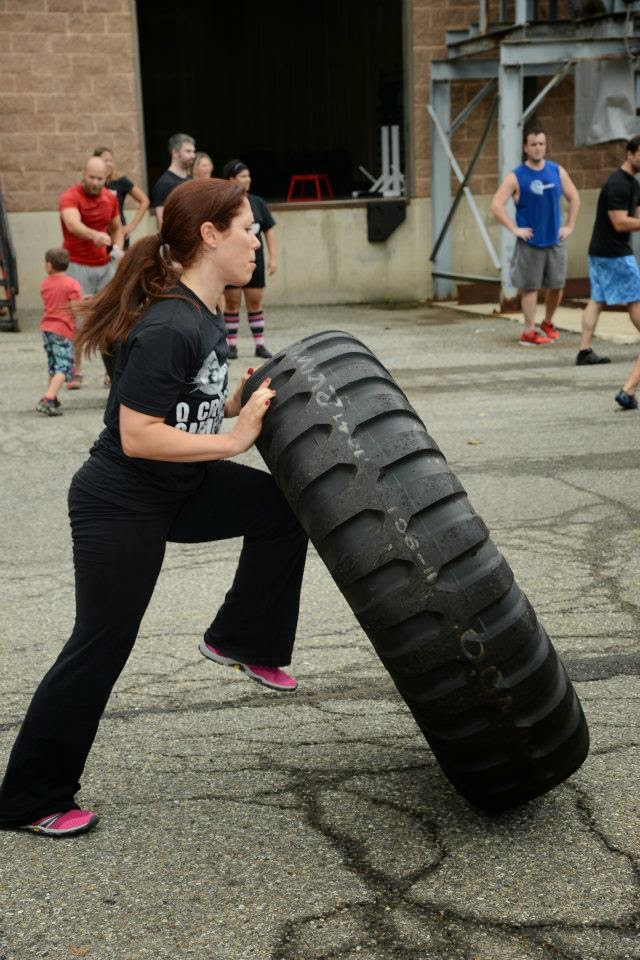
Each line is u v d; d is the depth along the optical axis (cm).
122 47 1566
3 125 1553
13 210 1580
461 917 251
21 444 792
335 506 277
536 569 500
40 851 285
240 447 286
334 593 484
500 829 289
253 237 288
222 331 293
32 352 1251
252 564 327
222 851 281
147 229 1614
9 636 441
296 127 3108
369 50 2766
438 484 277
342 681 391
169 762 333
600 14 1359
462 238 1712
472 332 1337
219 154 3148
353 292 1716
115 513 286
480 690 272
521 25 1367
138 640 434
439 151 1673
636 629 429
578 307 1558
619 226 993
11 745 344
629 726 346
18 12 1527
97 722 293
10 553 550
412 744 341
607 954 237
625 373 1009
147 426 277
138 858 280
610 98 1409
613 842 281
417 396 930
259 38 3072
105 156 1252
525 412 852
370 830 290
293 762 330
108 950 242
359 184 2877
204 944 243
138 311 281
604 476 657
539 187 1155
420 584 270
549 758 283
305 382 288
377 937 244
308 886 265
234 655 341
